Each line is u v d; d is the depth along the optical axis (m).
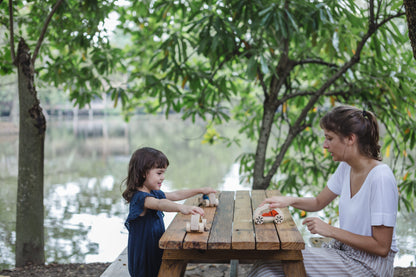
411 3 2.21
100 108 62.72
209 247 2.09
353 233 2.15
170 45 5.14
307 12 4.62
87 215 7.37
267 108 5.48
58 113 63.03
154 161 2.61
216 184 9.92
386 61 5.18
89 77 5.68
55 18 5.29
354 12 4.61
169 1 5.19
